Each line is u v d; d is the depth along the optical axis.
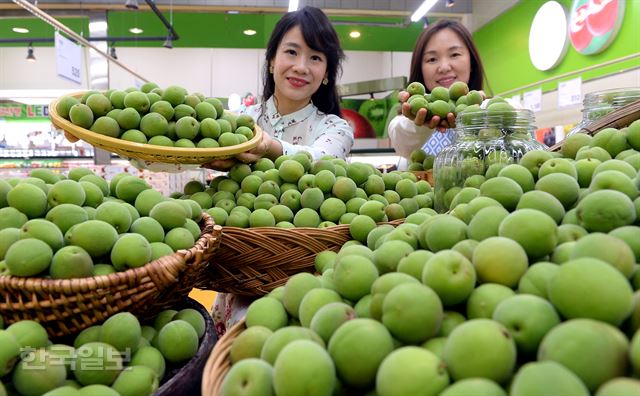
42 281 0.68
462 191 0.90
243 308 1.18
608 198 0.61
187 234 0.91
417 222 0.95
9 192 0.84
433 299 0.50
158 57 6.79
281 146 1.55
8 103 4.05
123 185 1.01
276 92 2.08
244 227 1.19
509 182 0.74
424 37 2.23
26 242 0.71
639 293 0.47
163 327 0.81
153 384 0.69
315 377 0.45
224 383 0.51
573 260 0.48
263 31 4.87
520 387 0.38
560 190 0.71
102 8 4.41
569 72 3.74
